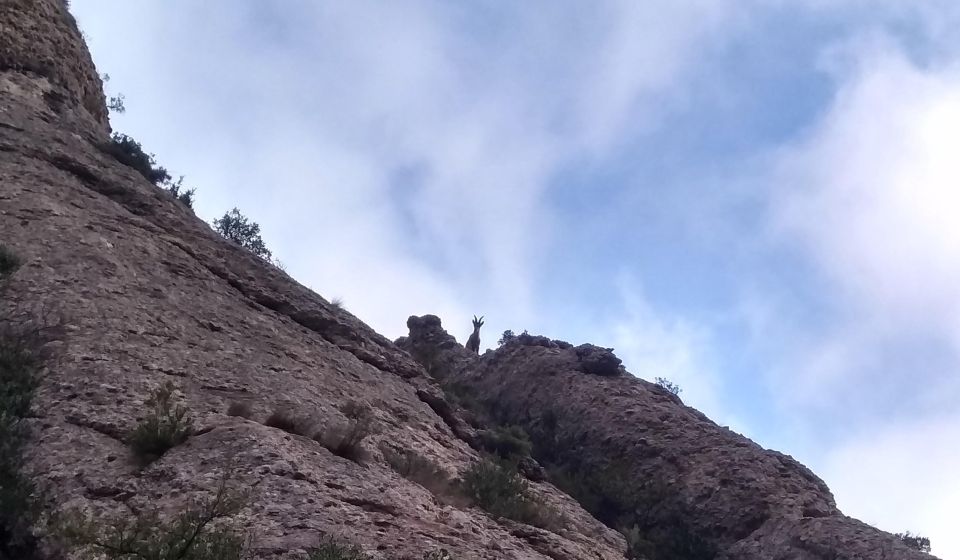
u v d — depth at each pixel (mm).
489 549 15250
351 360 26656
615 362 49656
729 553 34625
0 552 12578
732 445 40281
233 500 12961
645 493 38594
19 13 33125
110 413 15859
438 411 28547
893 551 31297
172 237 26453
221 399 18234
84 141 29688
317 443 17125
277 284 28000
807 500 36344
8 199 23016
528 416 46969
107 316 19594
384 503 15203
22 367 16656
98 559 11492
